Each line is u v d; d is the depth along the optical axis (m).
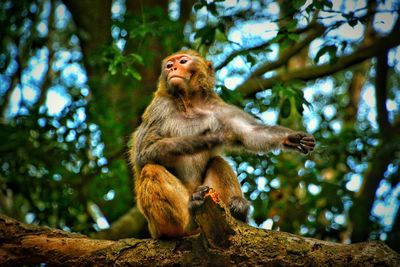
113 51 12.70
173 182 9.20
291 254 8.06
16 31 17.19
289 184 15.35
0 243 8.52
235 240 8.09
